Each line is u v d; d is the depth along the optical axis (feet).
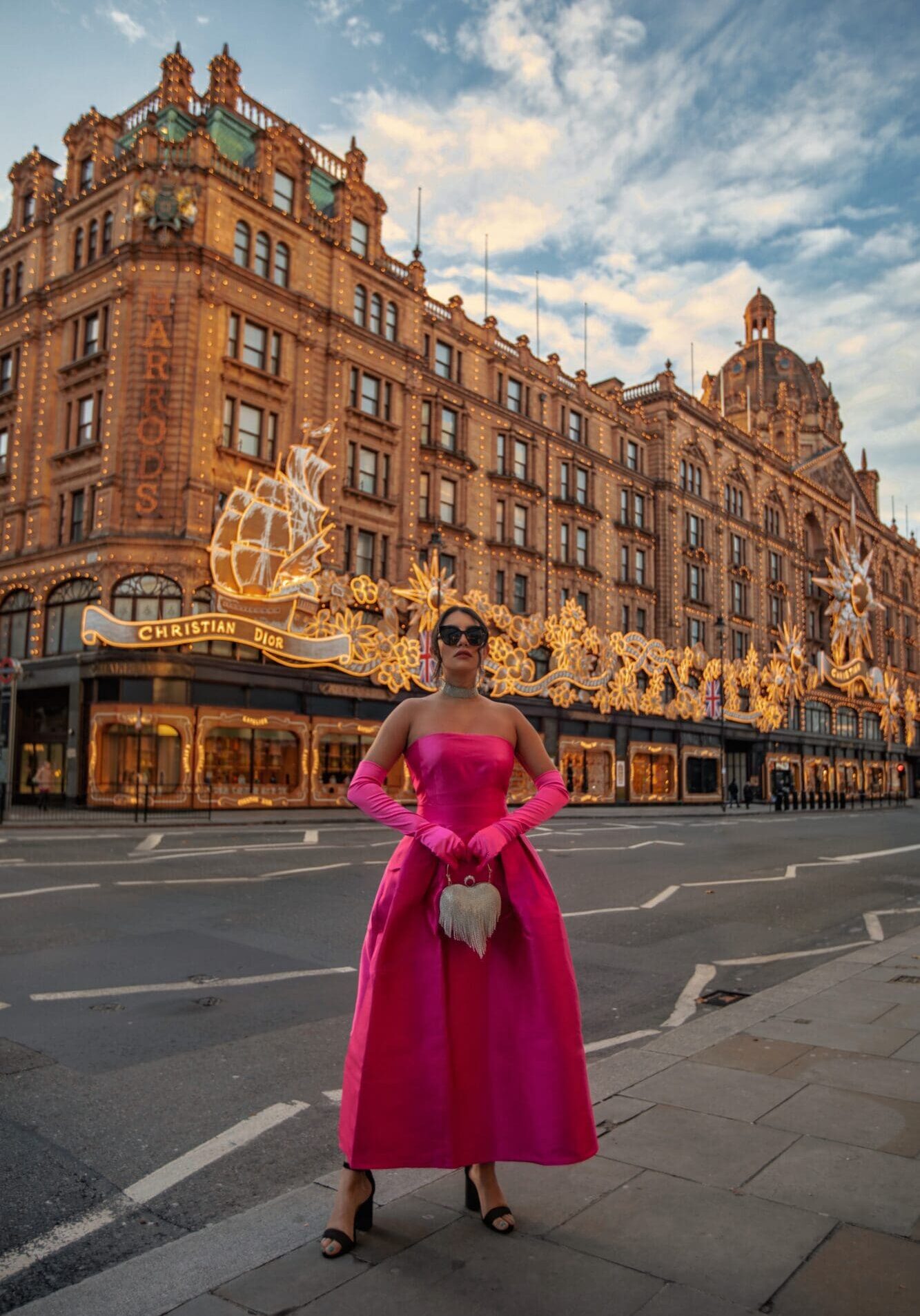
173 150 105.09
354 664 112.27
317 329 115.03
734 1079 15.71
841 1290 8.80
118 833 70.28
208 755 100.07
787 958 30.30
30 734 107.65
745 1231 10.05
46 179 118.73
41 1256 11.00
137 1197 12.57
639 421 175.94
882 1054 17.26
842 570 234.38
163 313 101.60
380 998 10.03
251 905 37.78
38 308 113.09
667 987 26.09
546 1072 9.93
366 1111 9.78
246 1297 8.86
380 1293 8.87
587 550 157.79
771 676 197.36
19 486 111.65
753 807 165.78
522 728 11.16
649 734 164.76
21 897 38.11
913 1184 11.30
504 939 10.34
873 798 219.82
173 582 99.60
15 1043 19.31
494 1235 10.03
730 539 194.49
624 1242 9.83
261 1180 13.17
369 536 120.37
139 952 28.43
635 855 64.18
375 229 126.00
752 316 307.37
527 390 149.18
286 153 115.24
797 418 242.37
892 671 267.39
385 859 55.62
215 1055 18.81
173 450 100.17
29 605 108.68
